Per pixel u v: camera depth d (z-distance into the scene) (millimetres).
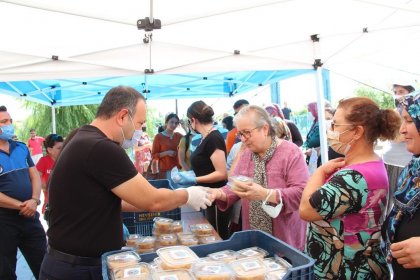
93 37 3098
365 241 1273
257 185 1683
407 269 1152
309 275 962
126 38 3164
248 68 3500
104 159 1356
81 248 1413
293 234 1800
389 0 2875
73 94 7285
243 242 1299
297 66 3523
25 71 3320
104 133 1505
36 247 2918
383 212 1297
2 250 2744
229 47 3363
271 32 3248
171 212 2102
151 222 2086
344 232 1289
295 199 1679
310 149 4301
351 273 1281
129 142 1589
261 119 1794
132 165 1425
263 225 1829
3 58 3193
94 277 1416
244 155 2061
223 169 2699
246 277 964
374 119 1279
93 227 1417
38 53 3225
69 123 11227
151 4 2350
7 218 2762
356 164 1291
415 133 1101
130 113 1511
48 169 4379
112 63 3408
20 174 2869
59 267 1431
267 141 1843
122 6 2449
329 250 1330
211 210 2686
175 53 3371
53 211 1480
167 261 1098
